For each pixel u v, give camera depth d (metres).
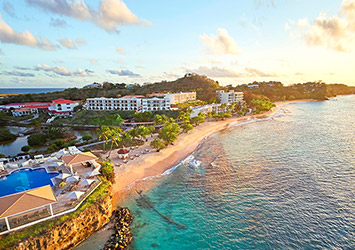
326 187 39.59
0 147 69.75
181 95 139.50
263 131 89.06
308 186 40.03
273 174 45.47
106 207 30.33
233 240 27.16
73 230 25.77
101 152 57.41
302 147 65.00
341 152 59.84
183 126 79.75
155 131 84.31
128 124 97.19
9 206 22.91
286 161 53.12
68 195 28.72
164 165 50.28
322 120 115.94
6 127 104.56
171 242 26.91
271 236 27.70
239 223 30.28
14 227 23.31
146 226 29.75
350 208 33.06
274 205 34.28
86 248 25.45
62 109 129.12
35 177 37.28
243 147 65.62
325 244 26.25
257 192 38.25
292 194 37.34
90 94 189.88
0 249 20.78
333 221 30.27
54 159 44.84
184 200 36.16
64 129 86.19
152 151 58.50
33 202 24.28
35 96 173.12
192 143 69.00
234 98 166.00
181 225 30.03
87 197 30.22
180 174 45.97
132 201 35.78
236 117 126.69
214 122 108.88
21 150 60.75
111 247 25.14
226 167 49.59
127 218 30.98
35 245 22.67
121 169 46.59
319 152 60.00
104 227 29.39
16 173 38.94
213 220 31.03
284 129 92.75
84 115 117.94
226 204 34.81
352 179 42.62
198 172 46.94
